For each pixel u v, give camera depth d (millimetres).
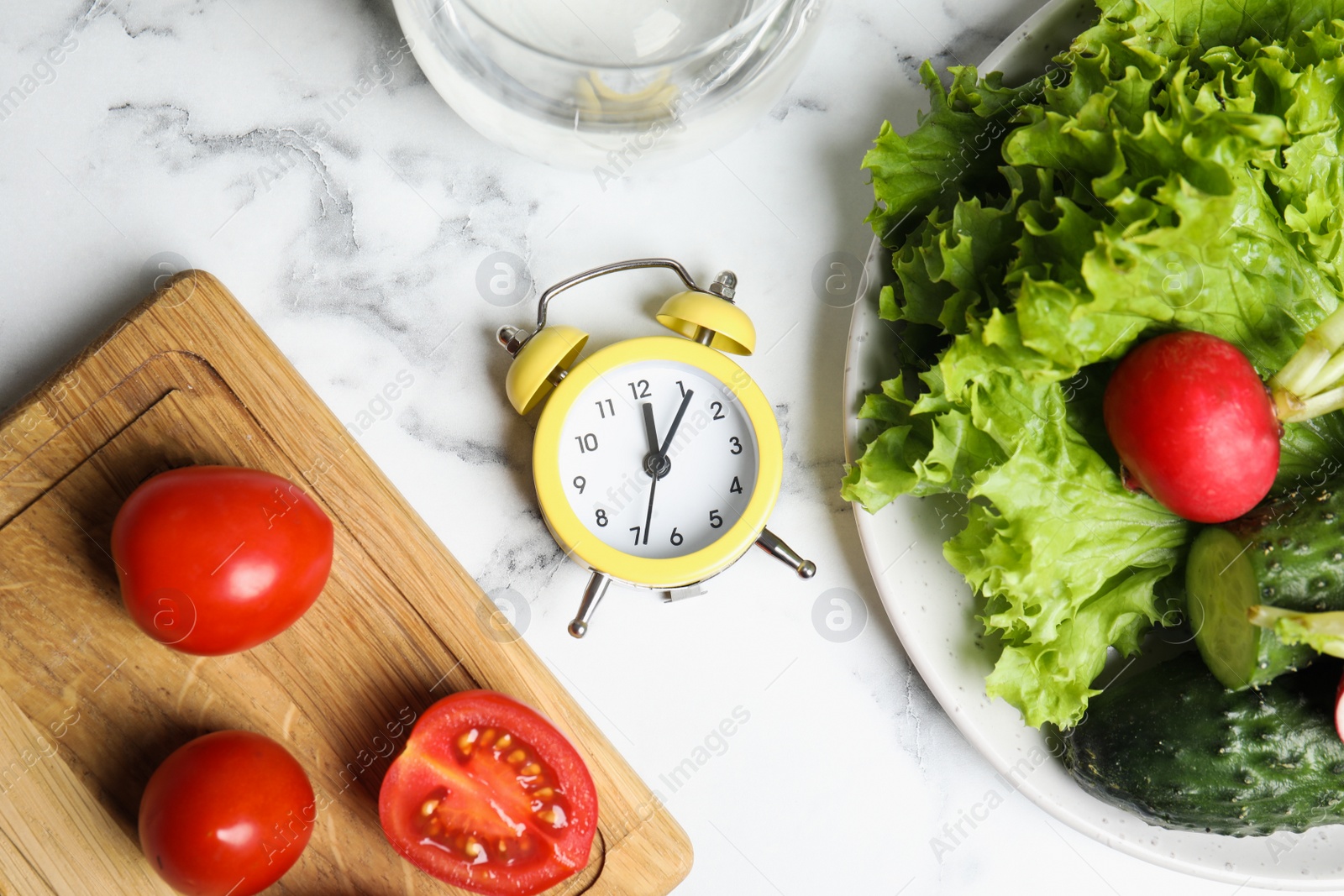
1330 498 417
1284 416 426
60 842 443
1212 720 428
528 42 432
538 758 440
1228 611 427
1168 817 436
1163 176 411
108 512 450
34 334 466
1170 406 409
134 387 452
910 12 482
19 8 467
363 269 472
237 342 455
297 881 451
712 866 475
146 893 445
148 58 469
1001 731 457
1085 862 482
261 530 424
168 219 469
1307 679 430
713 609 473
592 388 453
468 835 441
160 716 448
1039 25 455
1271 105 429
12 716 444
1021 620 434
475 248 474
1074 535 433
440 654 455
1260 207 422
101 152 469
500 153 475
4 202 467
